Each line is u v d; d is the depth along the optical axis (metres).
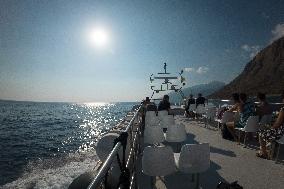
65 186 10.24
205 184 5.08
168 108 12.23
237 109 9.06
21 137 39.00
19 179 14.14
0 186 13.19
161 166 4.45
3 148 29.05
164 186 5.01
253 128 7.68
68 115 107.94
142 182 5.23
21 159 22.62
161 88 19.36
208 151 4.65
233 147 8.00
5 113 115.75
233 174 5.59
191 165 4.56
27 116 97.25
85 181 2.91
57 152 25.66
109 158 2.42
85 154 19.33
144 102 13.49
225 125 9.25
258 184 5.05
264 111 8.56
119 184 2.75
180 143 8.72
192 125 12.59
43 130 49.66
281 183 5.08
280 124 6.52
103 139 6.01
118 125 7.95
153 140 6.59
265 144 6.84
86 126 58.19
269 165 6.18
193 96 16.30
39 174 13.92
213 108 11.87
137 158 6.68
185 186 4.99
